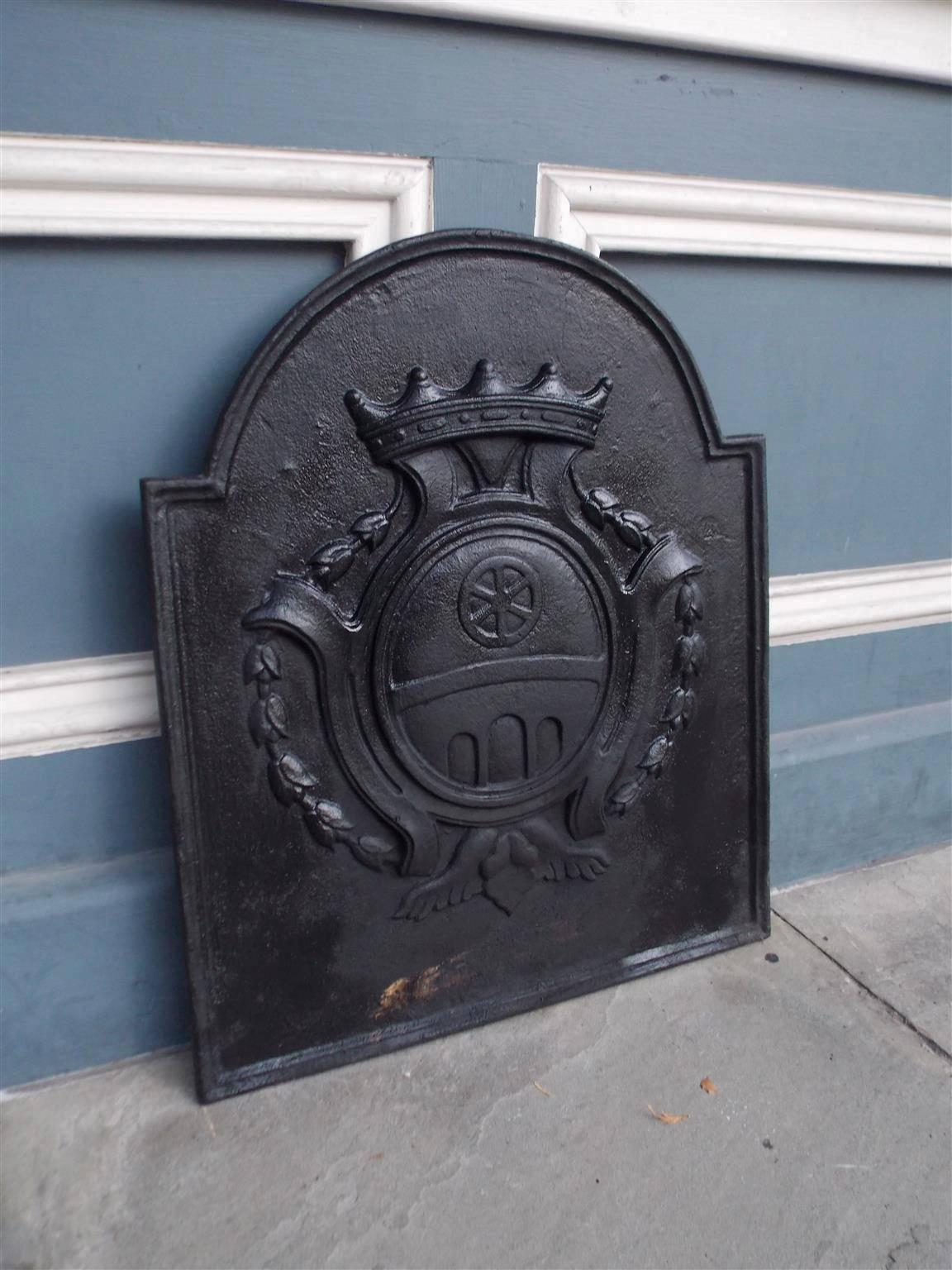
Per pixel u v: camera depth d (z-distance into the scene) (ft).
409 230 4.33
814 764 6.00
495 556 4.45
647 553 4.82
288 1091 4.50
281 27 3.91
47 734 4.29
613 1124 4.35
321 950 4.57
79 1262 3.67
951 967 5.41
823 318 5.55
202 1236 3.78
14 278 3.82
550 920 5.06
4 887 4.38
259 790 4.31
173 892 4.55
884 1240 3.83
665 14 4.49
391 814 4.53
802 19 4.80
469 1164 4.13
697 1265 3.71
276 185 4.03
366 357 4.11
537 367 4.43
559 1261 3.72
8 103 3.62
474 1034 4.88
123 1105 4.41
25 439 4.00
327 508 4.19
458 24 4.19
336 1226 3.84
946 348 6.00
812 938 5.65
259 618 4.11
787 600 5.90
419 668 4.42
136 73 3.75
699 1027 4.94
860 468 5.96
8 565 4.12
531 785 4.79
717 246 5.04
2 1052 4.44
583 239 4.74
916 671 6.44
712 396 5.39
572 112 4.53
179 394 4.19
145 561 4.23
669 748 5.11
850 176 5.33
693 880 5.39
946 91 5.44
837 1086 4.58
